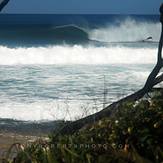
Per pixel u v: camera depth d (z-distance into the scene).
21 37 66.94
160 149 4.97
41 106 24.92
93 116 7.57
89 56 52.50
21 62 47.25
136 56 53.47
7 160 5.44
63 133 7.62
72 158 4.95
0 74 37.22
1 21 126.38
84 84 32.12
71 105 24.39
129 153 4.80
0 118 22.47
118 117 5.61
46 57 50.34
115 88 30.30
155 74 8.09
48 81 33.59
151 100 5.72
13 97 27.47
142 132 5.24
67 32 69.31
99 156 4.95
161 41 8.24
